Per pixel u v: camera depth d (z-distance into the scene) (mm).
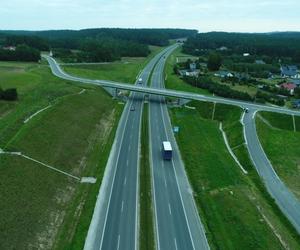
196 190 69125
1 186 57625
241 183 73250
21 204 56250
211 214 60625
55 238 53000
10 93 106625
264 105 127438
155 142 93312
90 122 101062
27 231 51969
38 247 50281
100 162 78812
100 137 94875
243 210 62062
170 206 63219
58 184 66438
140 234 55094
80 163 77500
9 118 90688
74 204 62188
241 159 87500
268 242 53719
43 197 60625
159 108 126875
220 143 98062
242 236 54719
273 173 80312
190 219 59625
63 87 130125
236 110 119125
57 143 80062
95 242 52594
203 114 122938
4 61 194750
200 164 79938
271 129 106375
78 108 106500
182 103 132625
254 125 105875
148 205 62938
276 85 183000
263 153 89688
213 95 147875
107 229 55750
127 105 128750
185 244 53375
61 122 91000
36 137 77562
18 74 148625
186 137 97188
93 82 145625
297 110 126188
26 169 65375
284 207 66688
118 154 84062
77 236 53438
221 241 53625
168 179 73312
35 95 115062
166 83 169000
